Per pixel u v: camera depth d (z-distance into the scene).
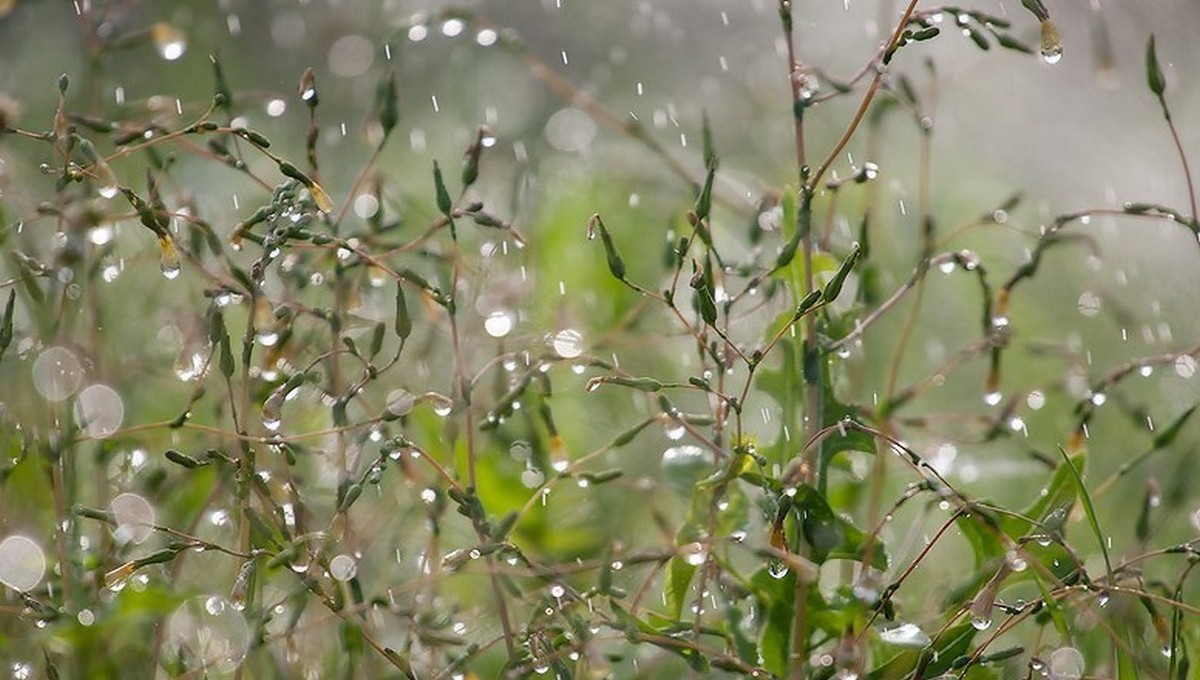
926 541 1.33
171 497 1.27
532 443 1.28
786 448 1.22
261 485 1.20
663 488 1.30
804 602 1.19
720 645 1.24
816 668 1.19
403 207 1.45
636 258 1.45
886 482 1.34
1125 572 1.20
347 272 1.25
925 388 1.26
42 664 1.23
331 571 1.19
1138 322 1.46
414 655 1.21
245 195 1.47
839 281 1.17
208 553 1.26
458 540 1.30
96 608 1.20
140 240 1.42
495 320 1.23
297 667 1.21
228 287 1.21
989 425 1.26
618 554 1.25
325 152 1.65
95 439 1.22
